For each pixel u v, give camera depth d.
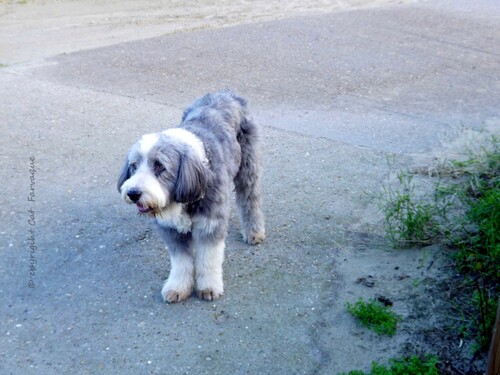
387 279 2.21
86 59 4.61
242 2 6.41
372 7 6.04
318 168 2.98
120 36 5.22
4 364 1.89
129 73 4.30
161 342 1.98
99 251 2.41
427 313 2.03
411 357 1.84
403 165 2.97
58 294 2.19
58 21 5.76
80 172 2.98
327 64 4.46
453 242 2.26
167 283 2.17
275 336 1.99
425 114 3.58
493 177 2.60
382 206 2.60
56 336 2.00
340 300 2.13
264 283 2.23
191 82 4.13
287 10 6.02
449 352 1.88
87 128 3.43
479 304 1.97
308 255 2.37
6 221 2.60
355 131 3.38
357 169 2.96
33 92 3.94
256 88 4.02
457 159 2.95
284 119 3.55
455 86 4.01
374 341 1.95
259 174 2.43
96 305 2.14
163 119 3.54
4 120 3.52
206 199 2.05
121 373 1.86
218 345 1.96
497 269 2.10
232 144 2.24
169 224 2.06
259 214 2.45
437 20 5.55
